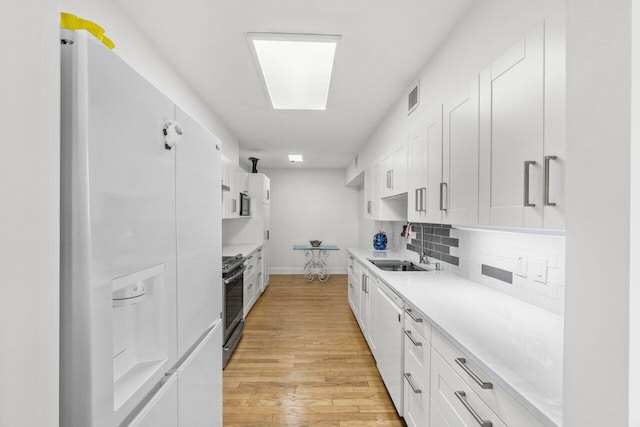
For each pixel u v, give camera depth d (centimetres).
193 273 116
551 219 93
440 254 269
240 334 335
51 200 57
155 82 210
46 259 56
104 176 68
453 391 127
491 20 152
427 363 155
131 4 168
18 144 51
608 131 59
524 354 108
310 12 176
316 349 316
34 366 54
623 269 56
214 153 139
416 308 163
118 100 73
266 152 541
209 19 182
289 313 430
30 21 53
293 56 222
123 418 75
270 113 341
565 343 68
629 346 55
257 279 491
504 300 173
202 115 300
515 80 111
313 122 371
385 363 236
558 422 72
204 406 127
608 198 59
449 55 195
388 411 217
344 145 486
